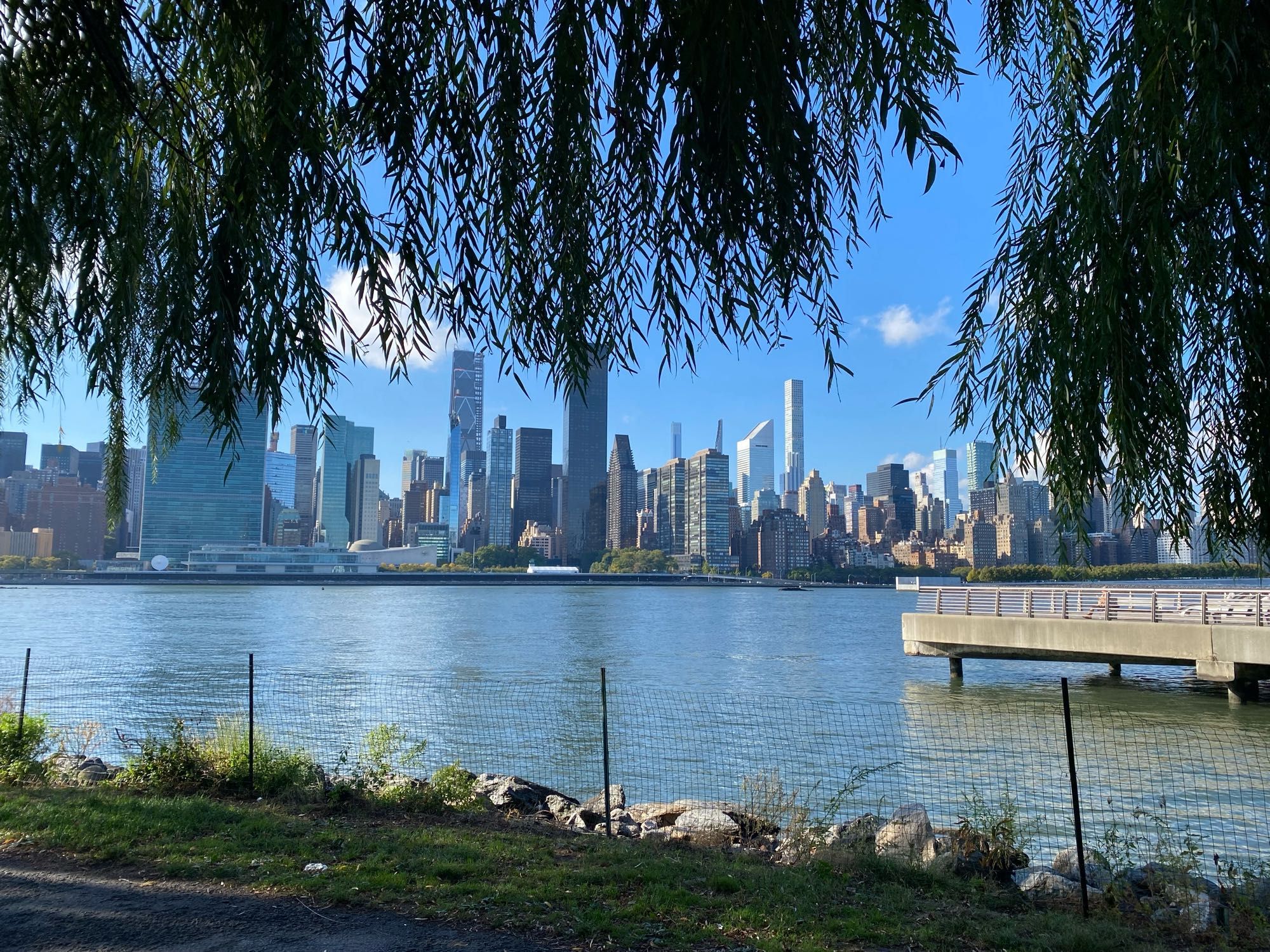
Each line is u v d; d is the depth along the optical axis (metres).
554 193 4.33
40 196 4.07
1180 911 7.04
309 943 5.39
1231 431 4.16
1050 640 37.53
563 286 4.35
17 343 4.57
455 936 5.57
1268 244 3.59
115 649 58.75
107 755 17.91
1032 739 23.33
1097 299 3.89
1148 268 3.85
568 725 25.17
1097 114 3.93
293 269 4.09
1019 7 4.77
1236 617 33.34
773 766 19.20
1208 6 3.36
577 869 7.31
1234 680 31.94
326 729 23.50
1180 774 18.48
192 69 4.37
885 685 39.53
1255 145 3.52
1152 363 3.96
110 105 3.98
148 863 7.20
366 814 9.73
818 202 3.88
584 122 4.24
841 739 23.02
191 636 71.94
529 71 4.18
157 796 10.01
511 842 8.50
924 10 3.61
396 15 3.93
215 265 4.09
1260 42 3.45
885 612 133.38
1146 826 13.73
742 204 3.71
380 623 93.31
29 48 3.79
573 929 5.77
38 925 5.62
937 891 7.41
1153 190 3.70
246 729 13.44
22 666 44.53
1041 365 4.21
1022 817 14.38
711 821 10.15
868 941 5.90
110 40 3.79
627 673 45.06
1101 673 42.50
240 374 4.07
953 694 36.28
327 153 4.02
